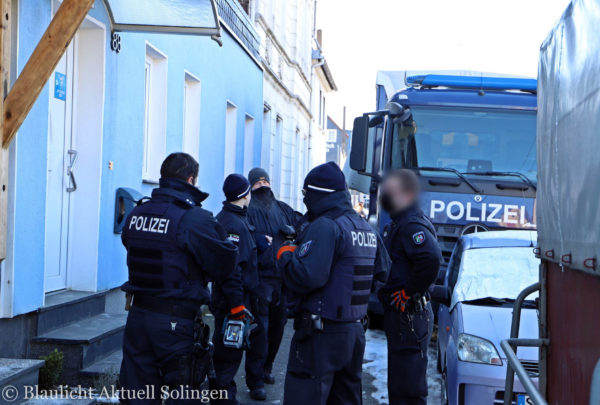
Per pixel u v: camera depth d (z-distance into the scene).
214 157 11.92
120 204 7.47
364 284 4.22
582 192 2.65
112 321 6.50
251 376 6.11
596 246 2.40
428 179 8.77
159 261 4.14
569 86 2.96
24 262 5.46
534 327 5.47
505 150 8.88
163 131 9.13
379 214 8.70
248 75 14.83
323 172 4.25
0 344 5.26
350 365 4.23
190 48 10.26
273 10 18.59
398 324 4.96
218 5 11.81
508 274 6.48
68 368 5.62
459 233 8.69
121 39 7.50
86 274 6.95
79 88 7.01
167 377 4.17
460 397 5.25
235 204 5.63
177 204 4.25
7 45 4.49
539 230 3.56
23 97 4.50
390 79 11.18
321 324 4.05
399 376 4.96
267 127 18.84
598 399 2.29
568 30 3.03
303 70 25.64
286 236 4.61
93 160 6.98
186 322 4.16
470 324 5.50
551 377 3.28
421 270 4.81
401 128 8.97
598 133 2.43
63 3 4.53
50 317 5.93
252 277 5.66
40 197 5.73
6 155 4.53
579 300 2.78
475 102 9.01
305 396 4.07
